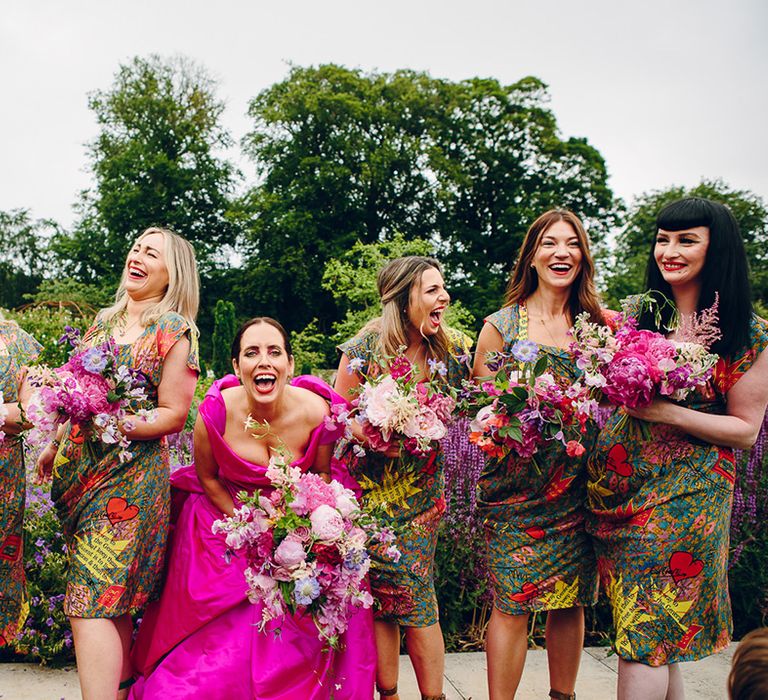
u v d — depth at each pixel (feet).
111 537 8.57
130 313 9.47
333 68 98.53
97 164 108.37
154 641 8.95
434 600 9.30
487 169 94.07
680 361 7.45
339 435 9.37
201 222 107.45
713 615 7.88
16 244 115.55
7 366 9.75
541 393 8.22
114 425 8.40
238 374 9.00
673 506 7.80
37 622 11.34
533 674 11.00
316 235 94.02
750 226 96.94
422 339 9.48
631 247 104.27
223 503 9.32
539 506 8.83
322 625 8.23
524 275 9.36
